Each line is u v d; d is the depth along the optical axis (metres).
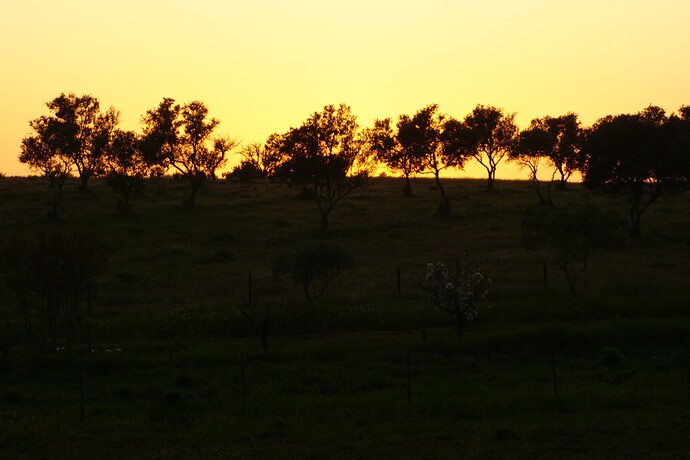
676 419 23.52
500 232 80.81
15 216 88.88
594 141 81.06
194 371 31.61
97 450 21.66
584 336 35.44
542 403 25.67
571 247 46.25
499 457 20.44
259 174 143.38
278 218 92.94
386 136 111.44
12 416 25.56
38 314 40.72
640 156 76.31
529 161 109.50
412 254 68.25
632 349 34.88
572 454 20.64
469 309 36.91
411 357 33.16
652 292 46.31
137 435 22.86
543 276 51.50
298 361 32.91
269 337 39.03
